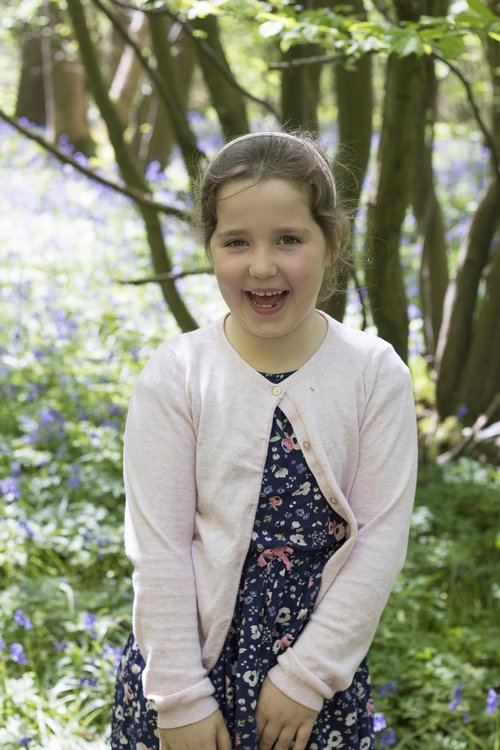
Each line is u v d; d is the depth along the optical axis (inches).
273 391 73.3
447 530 160.7
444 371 197.2
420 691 119.1
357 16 147.3
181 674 70.5
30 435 186.2
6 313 254.2
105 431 184.4
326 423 73.2
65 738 109.6
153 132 403.5
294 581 73.3
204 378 74.2
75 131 501.7
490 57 205.3
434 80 165.2
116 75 476.1
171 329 244.8
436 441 190.5
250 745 71.8
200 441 73.2
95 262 301.6
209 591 72.6
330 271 80.3
